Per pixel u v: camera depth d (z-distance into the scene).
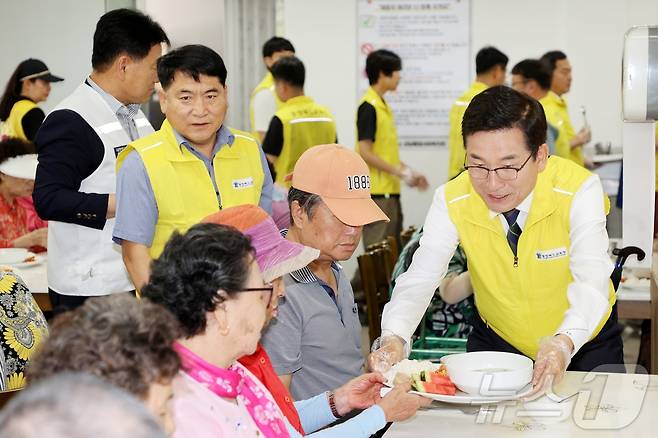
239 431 1.35
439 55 6.65
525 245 2.08
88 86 2.54
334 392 1.84
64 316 0.98
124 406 0.67
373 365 1.95
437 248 2.17
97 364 0.91
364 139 5.80
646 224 2.38
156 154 2.24
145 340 0.94
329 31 6.68
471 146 1.91
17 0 5.79
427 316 3.19
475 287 2.24
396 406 1.75
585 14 6.48
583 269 2.04
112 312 0.96
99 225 2.43
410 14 6.61
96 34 2.52
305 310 1.93
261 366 1.63
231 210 1.59
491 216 2.08
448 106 6.70
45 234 3.81
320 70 6.73
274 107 5.86
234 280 1.28
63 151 2.44
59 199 2.39
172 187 2.24
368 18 6.64
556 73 6.14
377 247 3.30
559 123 5.71
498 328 2.24
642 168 2.35
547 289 2.12
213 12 3.43
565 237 2.08
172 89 2.21
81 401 0.66
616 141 6.57
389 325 2.10
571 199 2.06
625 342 4.81
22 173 3.76
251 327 1.32
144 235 2.22
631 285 3.17
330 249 1.95
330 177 1.94
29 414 0.65
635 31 2.22
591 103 6.57
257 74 6.99
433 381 1.86
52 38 5.84
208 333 1.30
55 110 2.48
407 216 6.87
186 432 1.25
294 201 1.97
